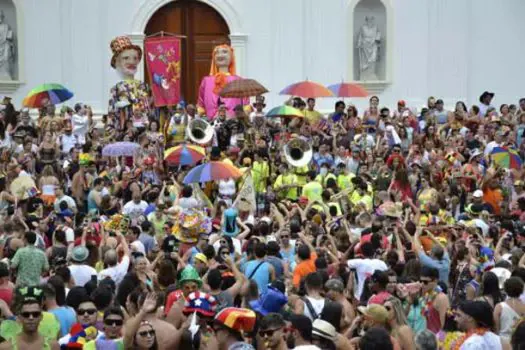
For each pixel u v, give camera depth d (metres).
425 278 23.19
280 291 23.09
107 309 19.47
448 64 58.53
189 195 37.12
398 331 19.67
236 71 57.72
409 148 48.66
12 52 56.00
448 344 20.38
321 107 57.62
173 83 49.56
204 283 23.92
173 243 29.88
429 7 58.31
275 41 57.94
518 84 58.84
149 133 46.00
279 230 30.73
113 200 37.69
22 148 45.69
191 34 58.12
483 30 58.97
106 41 56.69
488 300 23.34
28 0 55.94
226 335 18.81
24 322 19.05
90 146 44.50
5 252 29.34
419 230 30.05
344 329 21.75
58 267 26.20
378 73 58.69
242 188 38.03
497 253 29.88
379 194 38.97
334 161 45.97
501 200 42.94
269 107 57.88
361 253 27.11
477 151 47.78
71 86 56.34
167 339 19.55
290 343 19.00
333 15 58.03
